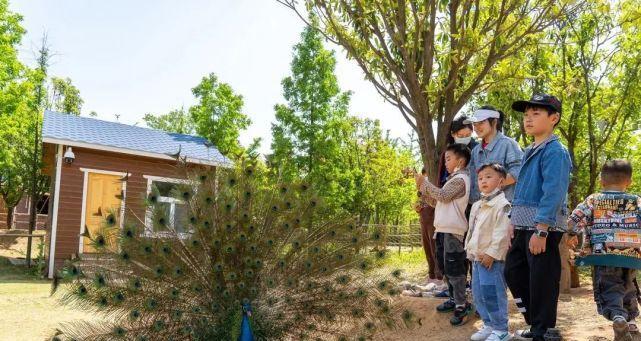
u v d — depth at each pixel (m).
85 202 14.42
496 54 8.01
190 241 4.84
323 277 5.12
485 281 4.54
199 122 27.62
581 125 11.45
